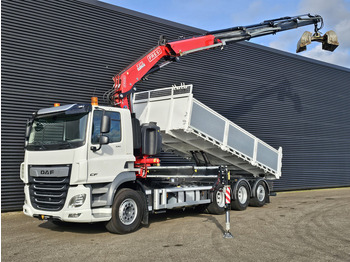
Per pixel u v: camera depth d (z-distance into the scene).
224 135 10.20
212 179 8.90
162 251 6.00
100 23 12.38
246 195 11.21
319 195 15.88
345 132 21.27
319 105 20.03
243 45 16.88
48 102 11.10
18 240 7.04
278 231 7.65
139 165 8.48
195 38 10.23
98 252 6.00
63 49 11.48
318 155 19.61
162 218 9.56
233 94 16.25
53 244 6.64
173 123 9.32
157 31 13.90
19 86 10.59
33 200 7.44
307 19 11.85
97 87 12.17
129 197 7.62
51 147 7.21
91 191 6.99
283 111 18.25
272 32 11.62
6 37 10.41
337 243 6.56
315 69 20.06
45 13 11.19
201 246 6.32
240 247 6.25
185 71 14.62
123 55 12.87
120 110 7.77
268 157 12.00
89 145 6.98
